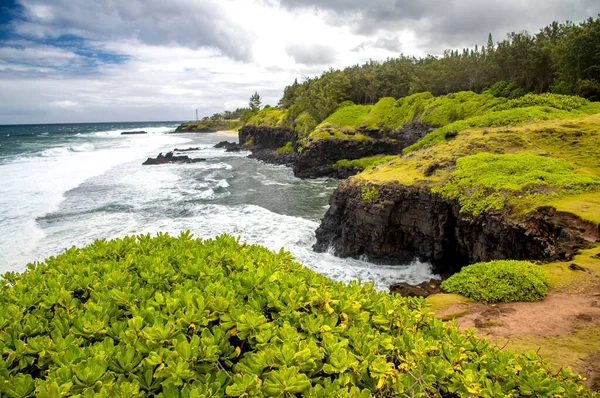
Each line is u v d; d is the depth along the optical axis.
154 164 52.59
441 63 68.88
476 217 16.14
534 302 8.20
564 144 21.50
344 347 3.06
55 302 3.90
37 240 20.17
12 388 2.56
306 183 43.09
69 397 2.44
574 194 14.48
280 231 24.59
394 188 19.77
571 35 36.84
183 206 30.03
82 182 36.91
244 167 54.91
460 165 20.31
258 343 3.02
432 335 3.92
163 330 2.95
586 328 6.84
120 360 2.77
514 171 17.91
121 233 22.47
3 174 38.38
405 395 2.75
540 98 32.94
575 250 11.05
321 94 64.12
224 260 5.09
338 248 21.67
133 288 4.13
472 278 9.20
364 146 48.72
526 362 3.78
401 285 11.76
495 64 51.12
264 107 97.81
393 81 70.25
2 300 4.14
